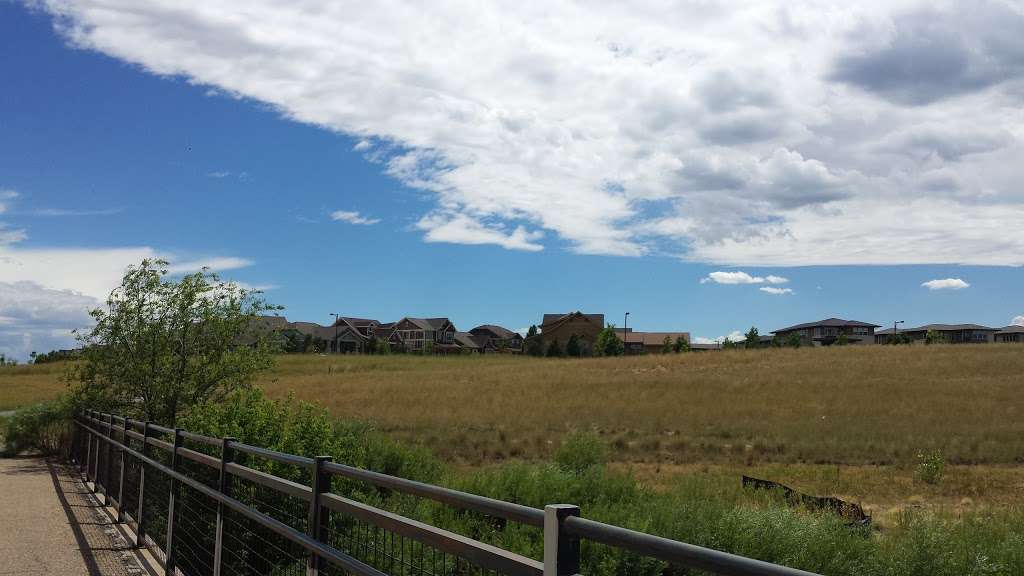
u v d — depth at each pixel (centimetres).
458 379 5306
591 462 1582
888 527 1273
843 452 2369
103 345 1998
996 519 1140
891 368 5191
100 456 1313
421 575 348
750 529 884
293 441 888
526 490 1092
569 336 12088
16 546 843
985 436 2636
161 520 788
